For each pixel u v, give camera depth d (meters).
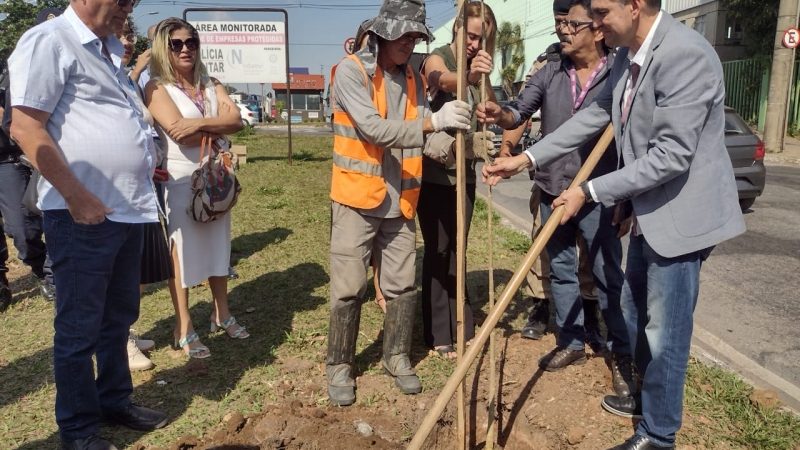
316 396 3.41
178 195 3.77
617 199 2.53
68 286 2.63
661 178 2.42
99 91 2.63
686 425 3.11
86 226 2.59
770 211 8.54
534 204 4.17
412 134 2.92
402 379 3.46
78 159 2.59
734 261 6.31
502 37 36.41
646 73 2.43
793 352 4.23
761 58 19.11
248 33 13.06
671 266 2.57
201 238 3.87
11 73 2.39
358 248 3.28
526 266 2.55
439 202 3.74
